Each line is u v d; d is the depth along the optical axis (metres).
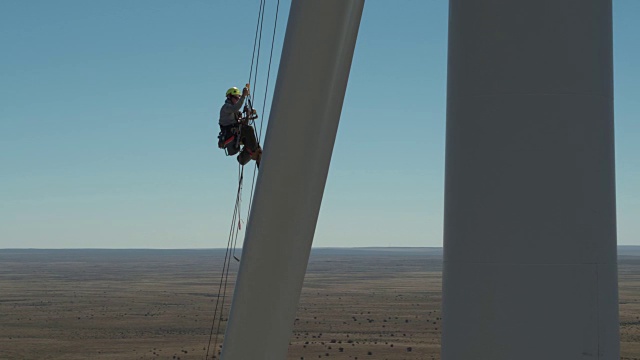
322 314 164.50
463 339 7.62
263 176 6.60
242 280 6.67
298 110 6.48
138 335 138.50
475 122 7.59
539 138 7.37
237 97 13.98
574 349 7.29
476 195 7.56
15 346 124.88
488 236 7.48
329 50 6.41
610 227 7.50
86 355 113.94
